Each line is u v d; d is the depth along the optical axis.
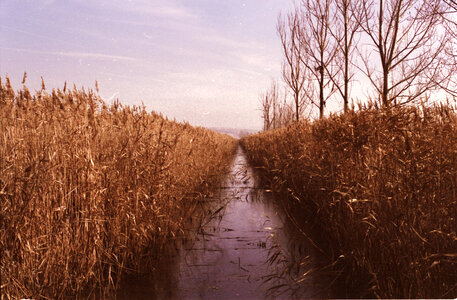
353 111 4.05
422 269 2.33
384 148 3.29
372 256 2.78
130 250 3.20
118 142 3.63
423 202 2.59
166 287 2.80
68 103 3.55
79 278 2.69
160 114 6.34
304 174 5.71
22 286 2.32
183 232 4.21
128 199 3.29
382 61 7.27
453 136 2.91
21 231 2.43
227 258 3.46
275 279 2.94
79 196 2.80
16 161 2.57
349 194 3.23
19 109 3.29
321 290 2.70
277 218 5.04
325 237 4.00
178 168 5.08
